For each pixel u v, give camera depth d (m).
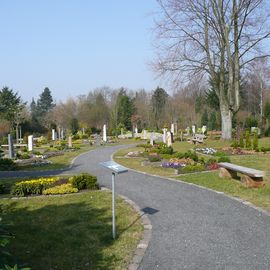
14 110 48.06
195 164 17.12
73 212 9.46
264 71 30.77
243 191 11.35
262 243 6.99
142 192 11.91
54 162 22.11
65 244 7.10
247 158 20.09
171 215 9.06
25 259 6.36
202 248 6.79
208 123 58.12
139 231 7.82
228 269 5.84
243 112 55.28
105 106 70.31
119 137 52.19
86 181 12.41
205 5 29.02
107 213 9.30
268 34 28.95
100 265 6.08
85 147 34.03
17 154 25.12
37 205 10.33
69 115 65.44
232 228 7.93
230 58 28.94
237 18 28.55
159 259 6.30
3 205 10.34
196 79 30.34
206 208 9.62
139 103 71.69
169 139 25.56
